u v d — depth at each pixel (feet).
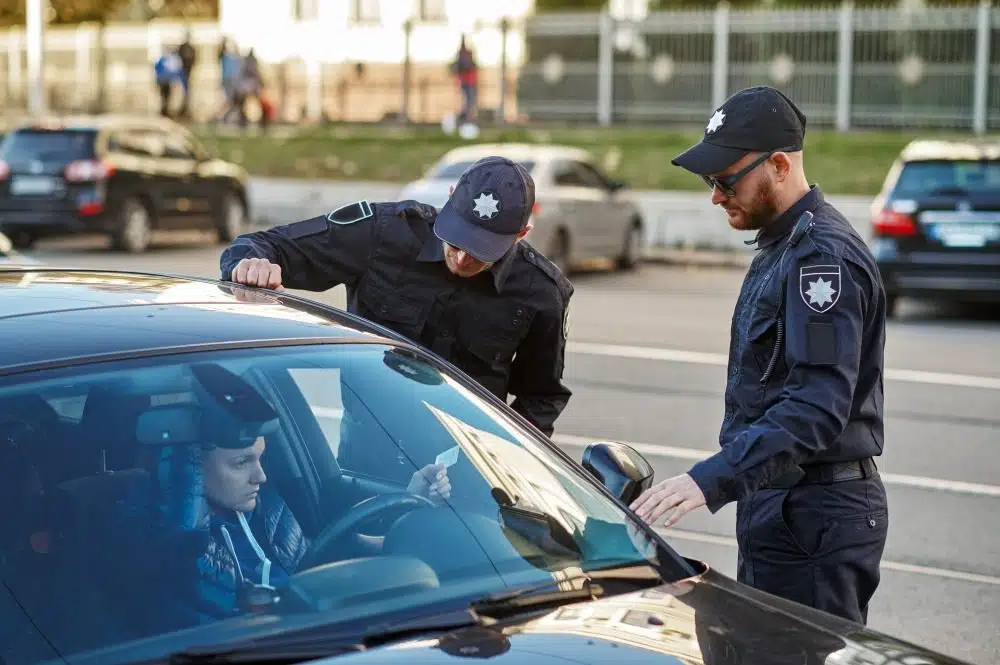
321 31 106.63
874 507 12.35
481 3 109.70
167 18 143.02
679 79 91.61
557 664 8.11
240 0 113.80
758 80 89.35
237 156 93.04
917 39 85.30
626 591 9.37
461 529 9.67
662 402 32.81
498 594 9.10
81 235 63.00
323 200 81.20
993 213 44.73
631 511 10.39
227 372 9.81
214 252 65.41
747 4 113.80
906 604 19.39
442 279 13.58
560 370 14.24
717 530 22.77
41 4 93.40
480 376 13.82
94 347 9.57
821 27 87.20
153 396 9.40
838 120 87.30
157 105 109.60
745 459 11.11
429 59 103.30
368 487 9.92
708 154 12.02
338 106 106.32
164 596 8.77
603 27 93.30
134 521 9.07
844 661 8.54
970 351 40.45
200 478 9.38
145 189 63.72
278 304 11.14
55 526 8.85
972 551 21.71
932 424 30.58
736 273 62.28
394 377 10.55
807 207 12.07
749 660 8.42
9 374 9.09
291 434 9.86
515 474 10.19
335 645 8.42
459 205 12.65
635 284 57.00
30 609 8.55
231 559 9.19
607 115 93.81
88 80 111.14
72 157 61.36
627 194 62.85
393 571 9.21
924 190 45.55
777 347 11.88
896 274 45.68
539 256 13.82
